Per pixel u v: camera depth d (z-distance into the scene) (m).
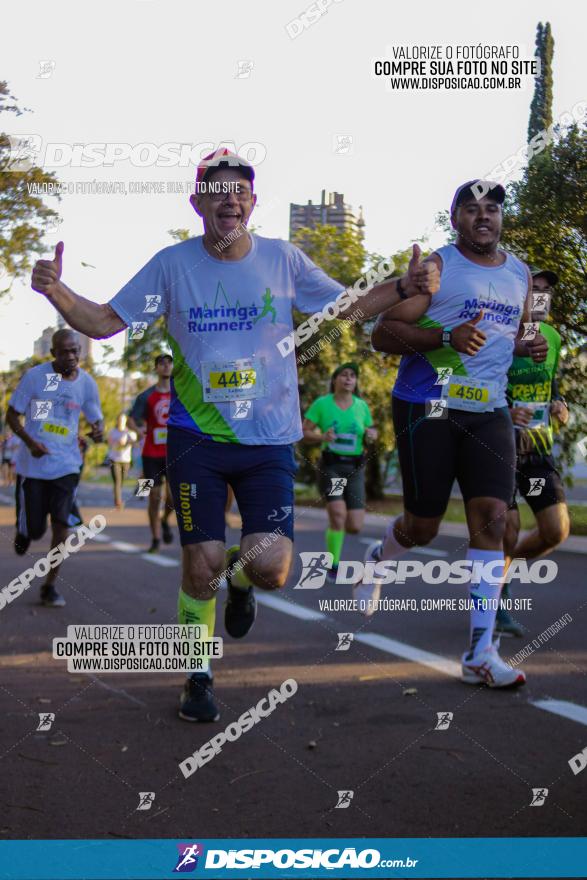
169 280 3.78
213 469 3.82
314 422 7.82
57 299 3.62
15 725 3.82
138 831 2.76
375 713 3.97
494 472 4.50
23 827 2.79
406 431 4.63
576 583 7.57
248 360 3.79
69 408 6.57
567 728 3.73
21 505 6.67
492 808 2.91
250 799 3.02
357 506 7.86
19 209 5.01
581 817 2.83
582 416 5.72
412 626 5.87
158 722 3.88
